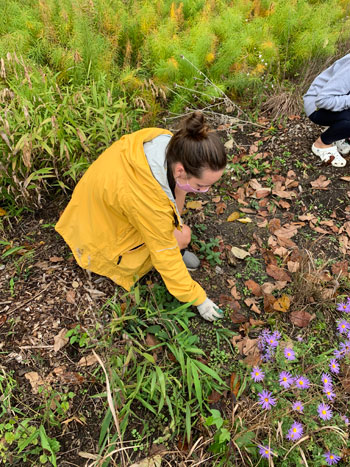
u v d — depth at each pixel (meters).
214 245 2.65
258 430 1.85
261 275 2.56
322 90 2.80
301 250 2.69
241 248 2.72
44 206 2.93
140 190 1.81
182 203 2.53
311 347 2.14
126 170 1.84
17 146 2.46
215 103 3.87
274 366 2.06
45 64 3.80
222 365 2.15
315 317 2.34
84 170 2.90
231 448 1.81
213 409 1.90
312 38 3.92
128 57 3.96
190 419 1.93
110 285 2.46
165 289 2.40
